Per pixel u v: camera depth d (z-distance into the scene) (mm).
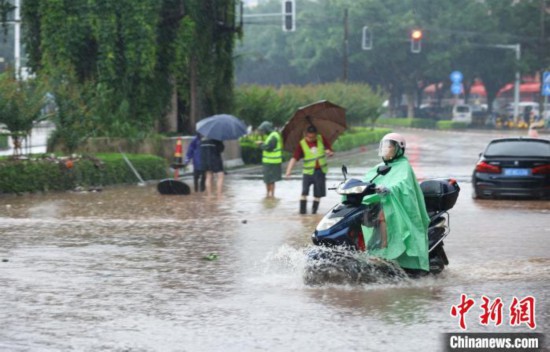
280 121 88812
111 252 27594
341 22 191125
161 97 69312
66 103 57250
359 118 124812
